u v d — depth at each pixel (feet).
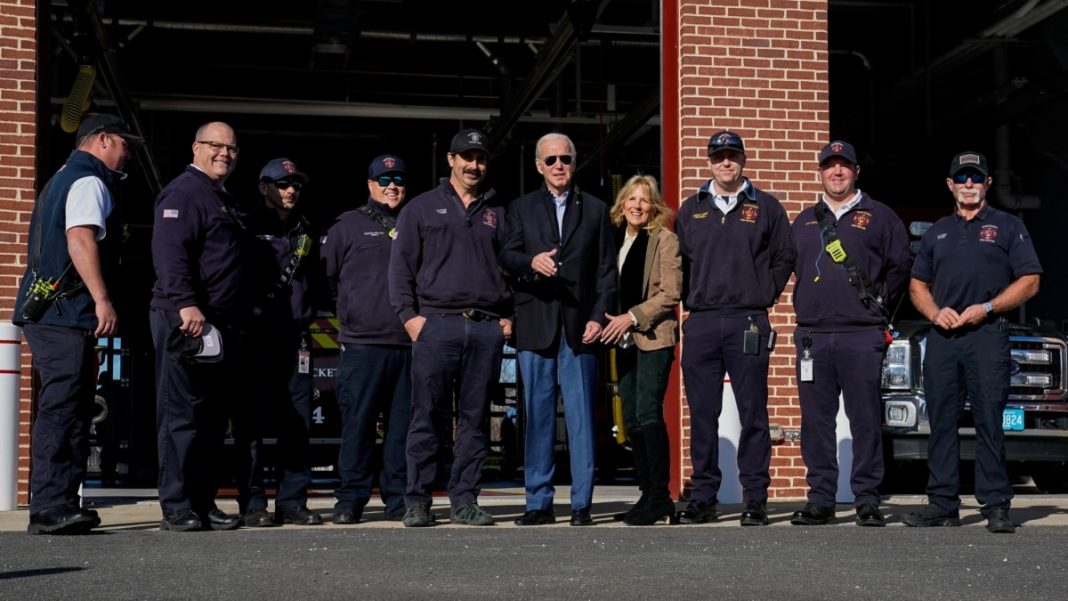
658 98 45.85
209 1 48.29
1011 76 52.65
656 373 20.01
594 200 20.27
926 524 19.63
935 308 19.84
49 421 17.71
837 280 19.93
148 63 54.24
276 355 20.40
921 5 51.16
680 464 26.91
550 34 49.85
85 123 18.33
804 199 27.73
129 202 64.44
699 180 27.37
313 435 42.70
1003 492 18.69
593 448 20.02
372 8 49.37
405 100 58.49
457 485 20.20
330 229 21.17
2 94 25.94
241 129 61.00
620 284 20.57
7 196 25.82
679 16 27.96
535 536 17.08
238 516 20.30
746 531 18.22
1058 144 51.67
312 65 52.44
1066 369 31.24
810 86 27.94
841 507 24.18
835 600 10.46
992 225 19.69
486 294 19.97
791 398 27.30
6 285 25.68
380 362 20.67
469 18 50.39
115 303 18.54
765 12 27.89
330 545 15.55
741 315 20.03
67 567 12.92
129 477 41.63
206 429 19.04
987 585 11.60
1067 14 47.60
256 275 20.47
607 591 10.94
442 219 19.92
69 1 37.37
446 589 11.07
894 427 30.73
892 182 59.41
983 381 19.17
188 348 18.19
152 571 12.54
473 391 20.01
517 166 63.00
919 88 53.88
